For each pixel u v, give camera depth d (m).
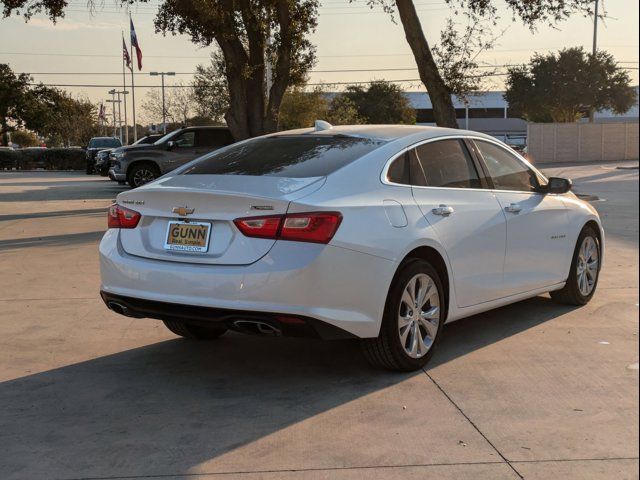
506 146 6.02
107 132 77.38
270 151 5.14
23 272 8.54
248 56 19.75
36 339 5.70
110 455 3.61
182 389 4.59
